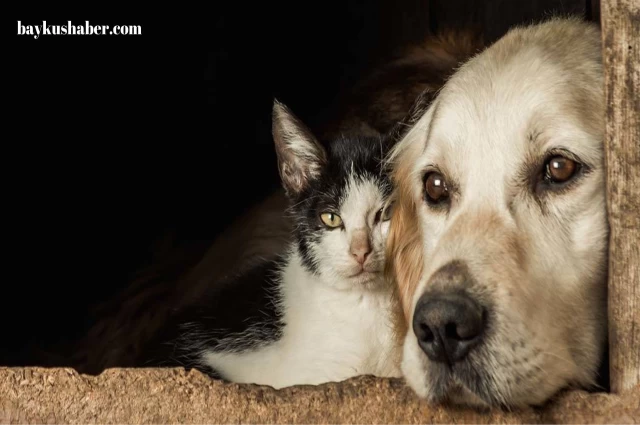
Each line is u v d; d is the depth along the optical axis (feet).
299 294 17.84
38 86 34.22
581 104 12.66
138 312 23.93
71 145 34.32
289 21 35.01
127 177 34.42
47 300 31.27
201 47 35.68
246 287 18.95
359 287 16.92
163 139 34.94
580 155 12.30
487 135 12.77
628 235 11.28
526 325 11.30
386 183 17.37
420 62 23.63
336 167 17.88
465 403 11.60
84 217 33.60
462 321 11.02
